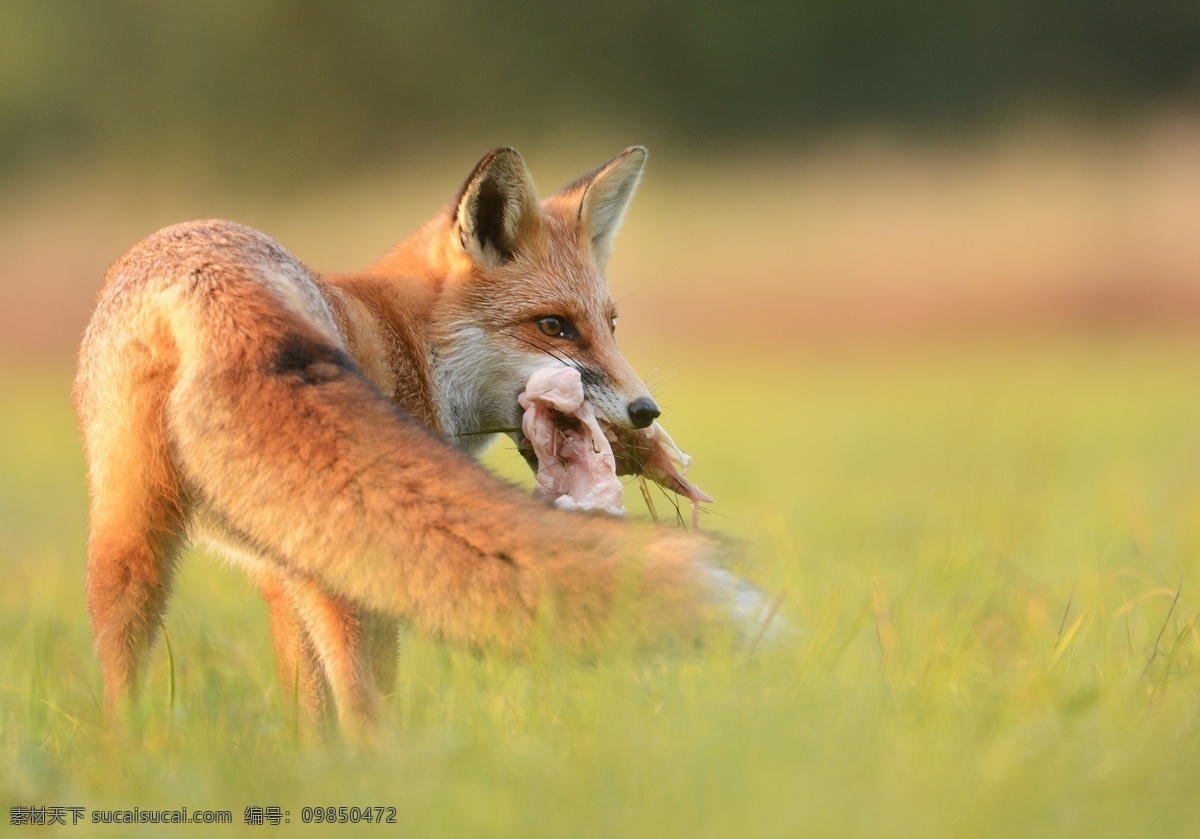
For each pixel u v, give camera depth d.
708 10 60.44
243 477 7.59
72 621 11.90
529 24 61.97
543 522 7.30
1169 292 44.19
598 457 9.62
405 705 8.91
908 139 56.84
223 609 12.17
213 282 8.10
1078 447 21.95
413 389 9.92
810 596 11.45
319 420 7.54
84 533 17.91
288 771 7.07
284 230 53.19
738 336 43.78
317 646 8.75
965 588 11.30
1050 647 8.93
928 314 43.25
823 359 41.31
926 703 7.45
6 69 62.25
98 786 7.08
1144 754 6.48
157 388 8.12
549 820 6.08
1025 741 6.82
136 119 61.88
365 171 60.44
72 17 62.88
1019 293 44.59
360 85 61.47
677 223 48.81
